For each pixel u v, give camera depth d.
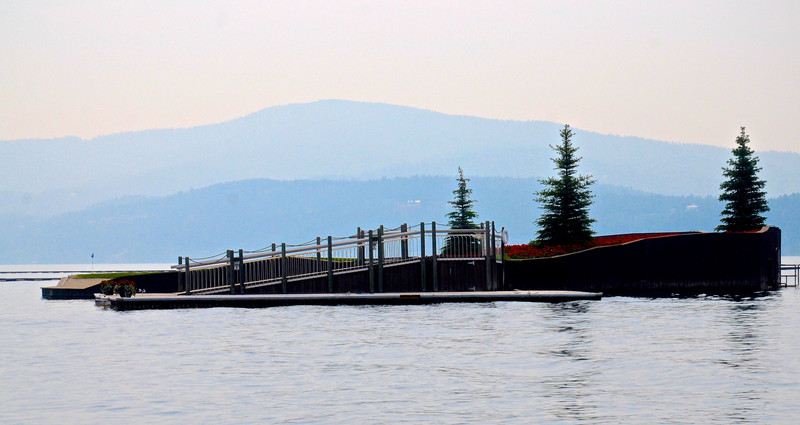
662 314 65.00
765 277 92.62
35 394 35.28
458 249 95.75
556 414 31.00
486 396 34.12
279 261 79.56
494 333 53.72
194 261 77.25
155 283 89.44
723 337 50.91
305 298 72.12
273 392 35.25
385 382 37.28
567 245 90.38
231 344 49.94
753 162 102.12
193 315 67.25
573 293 75.88
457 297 72.75
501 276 79.38
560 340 50.12
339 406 32.50
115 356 45.91
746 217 101.12
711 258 88.81
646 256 86.31
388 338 51.88
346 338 52.06
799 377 37.47
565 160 93.56
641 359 42.72
